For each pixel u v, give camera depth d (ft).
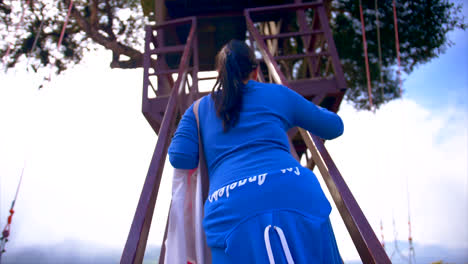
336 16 22.95
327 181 3.59
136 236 2.97
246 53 3.52
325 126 3.46
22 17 20.03
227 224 2.68
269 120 3.15
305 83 12.89
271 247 2.43
